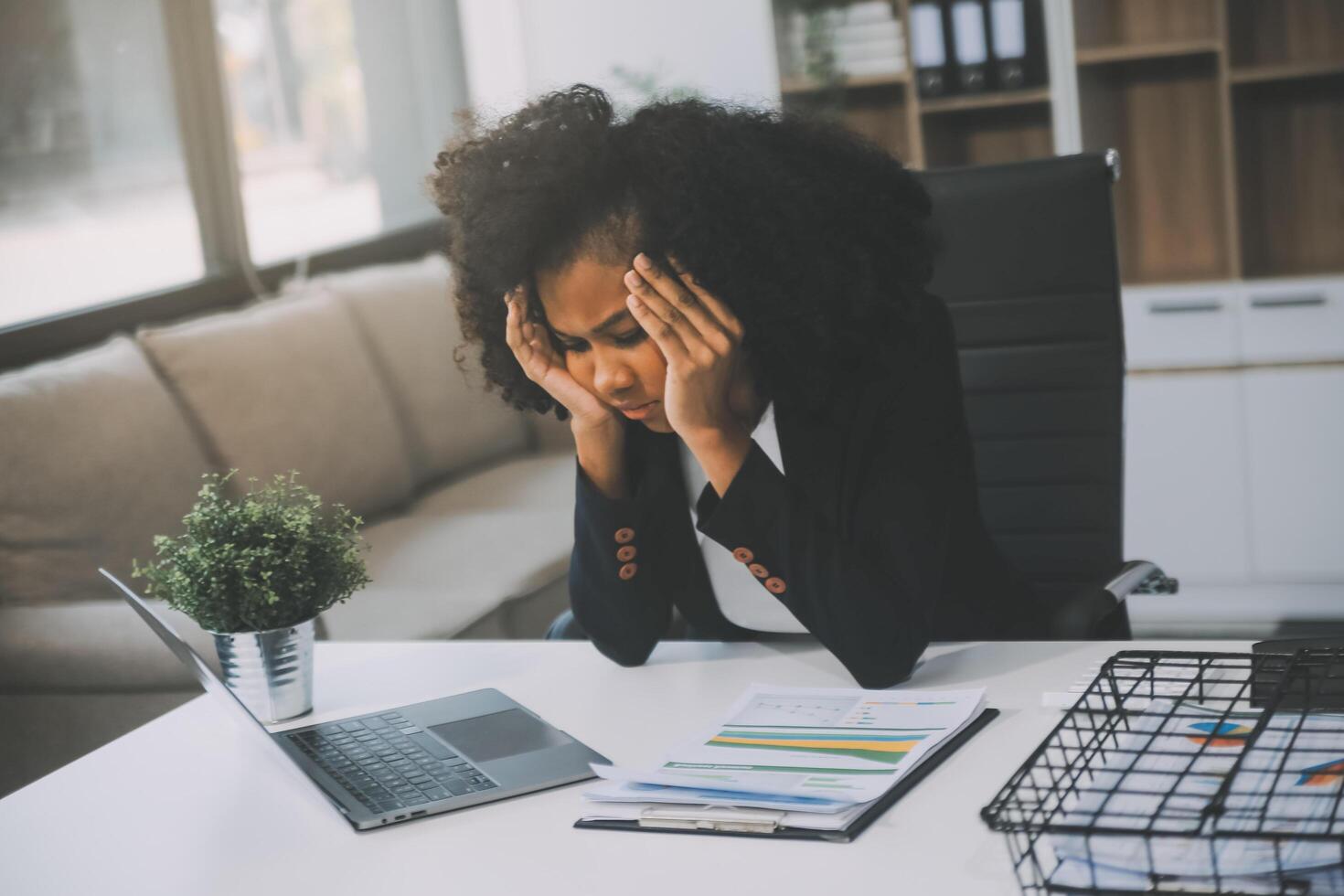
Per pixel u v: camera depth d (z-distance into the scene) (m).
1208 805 0.83
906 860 0.95
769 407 1.49
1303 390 3.44
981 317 1.95
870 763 1.08
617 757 1.21
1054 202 1.90
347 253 4.26
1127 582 1.64
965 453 1.55
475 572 2.93
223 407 3.03
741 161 1.32
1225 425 3.52
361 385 3.38
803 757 1.11
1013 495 1.97
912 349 1.50
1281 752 0.91
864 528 1.44
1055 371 1.92
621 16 4.91
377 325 3.65
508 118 1.39
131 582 2.68
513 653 1.55
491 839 1.07
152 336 3.03
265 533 1.38
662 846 1.02
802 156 1.40
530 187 1.30
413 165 4.81
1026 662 1.34
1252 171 3.73
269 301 3.44
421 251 4.68
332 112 4.39
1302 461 3.47
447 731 1.29
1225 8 3.47
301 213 4.25
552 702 1.37
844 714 1.21
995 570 1.60
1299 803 0.82
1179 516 3.59
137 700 2.26
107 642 2.26
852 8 3.78
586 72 4.99
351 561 1.43
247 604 1.34
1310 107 3.65
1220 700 1.07
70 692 2.29
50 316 3.20
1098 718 1.09
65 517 2.60
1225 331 3.51
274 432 3.09
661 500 1.46
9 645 2.30
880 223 1.42
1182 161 3.77
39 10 3.26
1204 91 3.72
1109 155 1.88
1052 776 0.94
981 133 3.92
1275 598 3.56
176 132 3.66
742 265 1.31
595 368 1.38
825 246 1.36
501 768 1.19
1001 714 1.20
